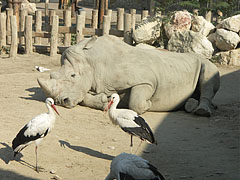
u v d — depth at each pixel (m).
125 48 17.75
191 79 18.30
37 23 29.20
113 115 12.50
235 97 20.86
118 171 9.20
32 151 12.29
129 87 17.03
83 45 17.86
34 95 18.61
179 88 17.91
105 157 12.36
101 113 16.89
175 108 18.12
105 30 27.52
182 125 15.98
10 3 31.86
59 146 12.85
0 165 11.04
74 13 40.62
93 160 12.05
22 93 18.83
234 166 12.04
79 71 17.38
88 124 15.29
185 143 13.96
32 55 28.50
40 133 10.94
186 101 18.27
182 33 26.50
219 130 15.50
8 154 11.78
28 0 47.47
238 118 17.22
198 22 27.75
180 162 12.27
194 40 26.06
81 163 11.77
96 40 17.81
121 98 17.47
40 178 10.54
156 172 8.87
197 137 14.62
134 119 12.05
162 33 27.52
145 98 16.84
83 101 17.52
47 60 27.28
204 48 25.97
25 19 28.39
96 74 17.28
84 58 17.42
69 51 17.73
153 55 17.92
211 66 18.61
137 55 17.61
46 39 33.72
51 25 28.44
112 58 17.36
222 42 27.11
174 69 17.86
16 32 27.88
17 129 13.80
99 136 14.15
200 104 17.59
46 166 11.35
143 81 17.02
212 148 13.55
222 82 23.64
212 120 16.84
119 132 14.73
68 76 17.19
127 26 26.95
